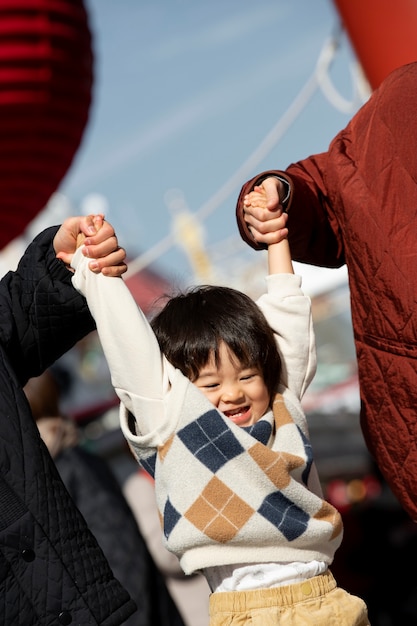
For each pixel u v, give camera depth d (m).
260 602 2.35
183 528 2.36
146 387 2.41
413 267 2.47
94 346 11.45
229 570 2.40
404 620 5.48
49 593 2.32
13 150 3.44
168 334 2.52
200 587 3.82
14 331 2.51
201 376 2.48
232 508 2.36
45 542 2.34
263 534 2.35
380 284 2.53
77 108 3.49
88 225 2.43
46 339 2.53
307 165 2.76
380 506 5.68
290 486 2.39
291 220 2.64
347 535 5.60
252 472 2.38
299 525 2.38
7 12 3.28
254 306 2.57
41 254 2.52
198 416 2.38
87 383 11.32
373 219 2.54
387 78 2.64
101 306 2.43
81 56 3.45
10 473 2.37
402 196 2.51
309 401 12.05
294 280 2.60
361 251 2.57
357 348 2.63
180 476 2.38
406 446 2.53
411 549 5.55
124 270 2.46
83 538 2.41
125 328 2.41
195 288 2.67
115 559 3.57
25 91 3.33
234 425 2.39
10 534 2.32
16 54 3.30
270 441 2.48
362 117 2.66
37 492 2.37
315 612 2.36
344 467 10.17
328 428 11.38
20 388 2.45
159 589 3.65
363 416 2.67
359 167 2.61
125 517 3.67
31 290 2.51
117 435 7.19
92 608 2.34
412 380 2.48
